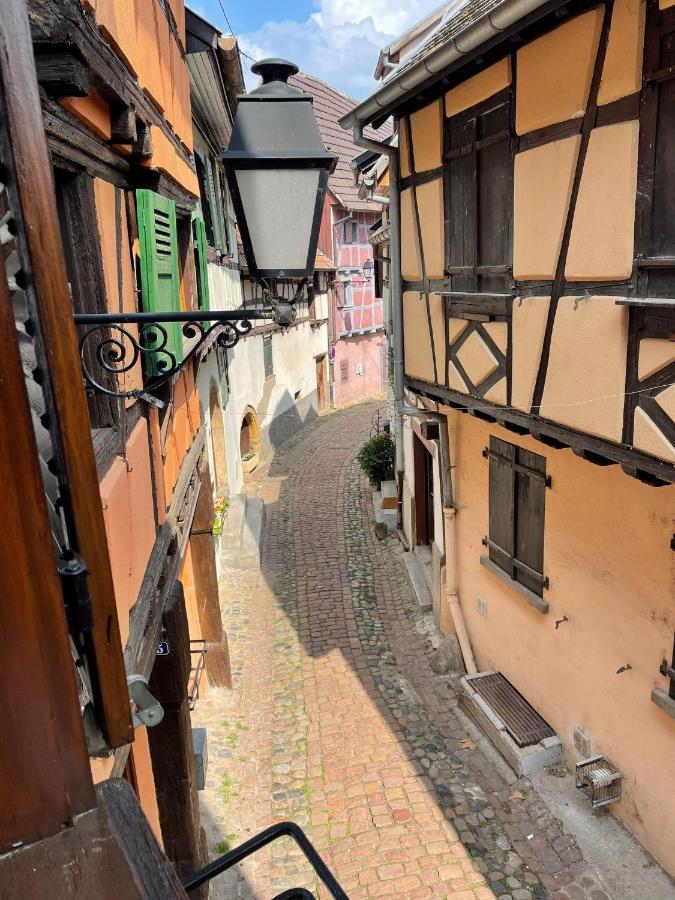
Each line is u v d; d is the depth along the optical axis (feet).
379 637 27.58
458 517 24.47
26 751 3.49
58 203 9.24
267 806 19.02
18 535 3.32
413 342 21.56
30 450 3.33
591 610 17.08
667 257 10.60
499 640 22.35
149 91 12.91
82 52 7.40
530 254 14.20
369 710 22.93
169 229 14.51
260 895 16.11
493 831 17.52
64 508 3.89
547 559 18.78
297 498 45.62
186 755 14.89
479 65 15.34
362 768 20.18
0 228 3.63
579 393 12.96
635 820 16.46
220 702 23.44
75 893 3.42
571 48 12.12
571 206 12.75
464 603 24.82
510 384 15.56
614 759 16.94
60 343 3.69
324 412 76.38
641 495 14.74
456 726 21.75
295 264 9.38
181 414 18.33
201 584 23.53
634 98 10.94
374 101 17.88
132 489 10.81
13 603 3.34
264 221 9.16
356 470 51.31
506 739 19.62
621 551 15.62
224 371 39.45
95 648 4.06
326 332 75.46
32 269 3.53
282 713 23.12
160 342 13.29
